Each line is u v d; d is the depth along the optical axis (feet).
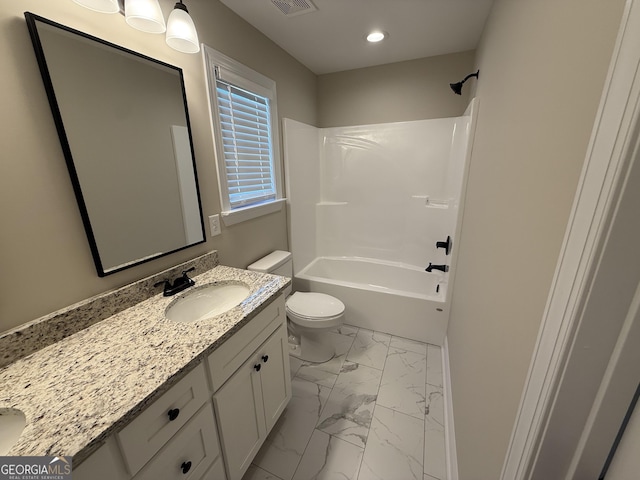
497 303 2.82
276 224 7.23
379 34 6.13
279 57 6.70
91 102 3.09
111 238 3.41
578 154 1.47
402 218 8.91
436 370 6.18
